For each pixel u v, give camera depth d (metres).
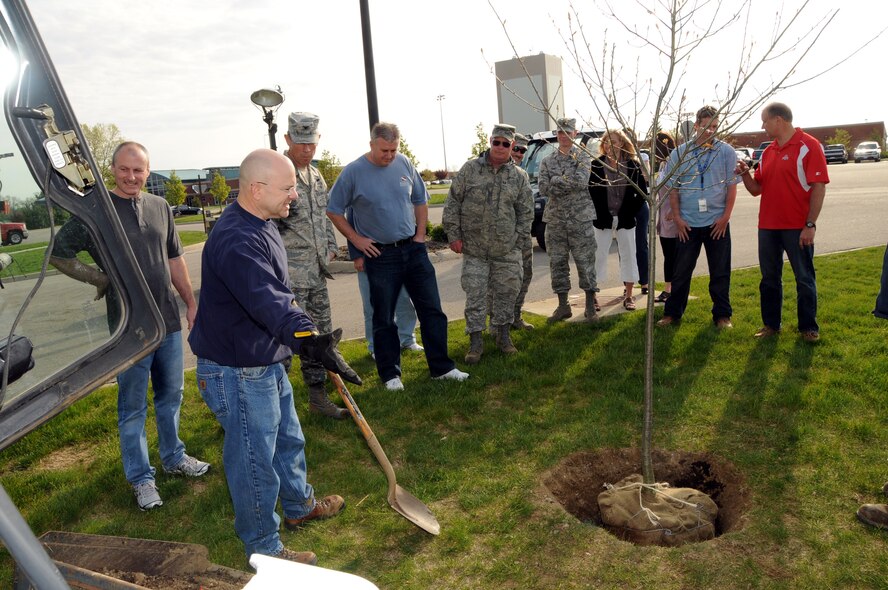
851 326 5.68
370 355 5.98
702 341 5.55
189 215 51.66
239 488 2.85
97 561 1.93
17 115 1.49
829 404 4.16
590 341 5.87
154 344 1.71
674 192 5.84
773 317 5.55
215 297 2.73
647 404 3.43
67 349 1.58
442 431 4.33
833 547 2.89
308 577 1.35
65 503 3.70
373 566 3.00
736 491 3.49
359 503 3.51
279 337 2.46
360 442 4.22
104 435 4.64
